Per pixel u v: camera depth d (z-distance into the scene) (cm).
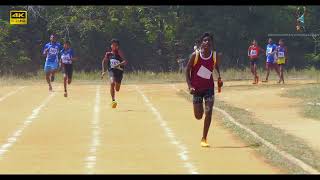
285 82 6309
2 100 4403
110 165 2067
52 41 5191
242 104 4075
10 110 3744
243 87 5531
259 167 2027
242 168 2011
